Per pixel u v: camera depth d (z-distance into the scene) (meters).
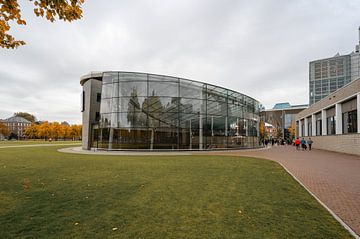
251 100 33.06
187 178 8.91
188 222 4.47
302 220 4.61
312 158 17.23
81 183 7.96
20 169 11.20
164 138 24.14
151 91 24.59
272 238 3.81
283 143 50.06
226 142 27.56
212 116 26.58
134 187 7.37
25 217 4.71
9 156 18.30
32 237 3.81
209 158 16.83
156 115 24.31
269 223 4.44
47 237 3.80
